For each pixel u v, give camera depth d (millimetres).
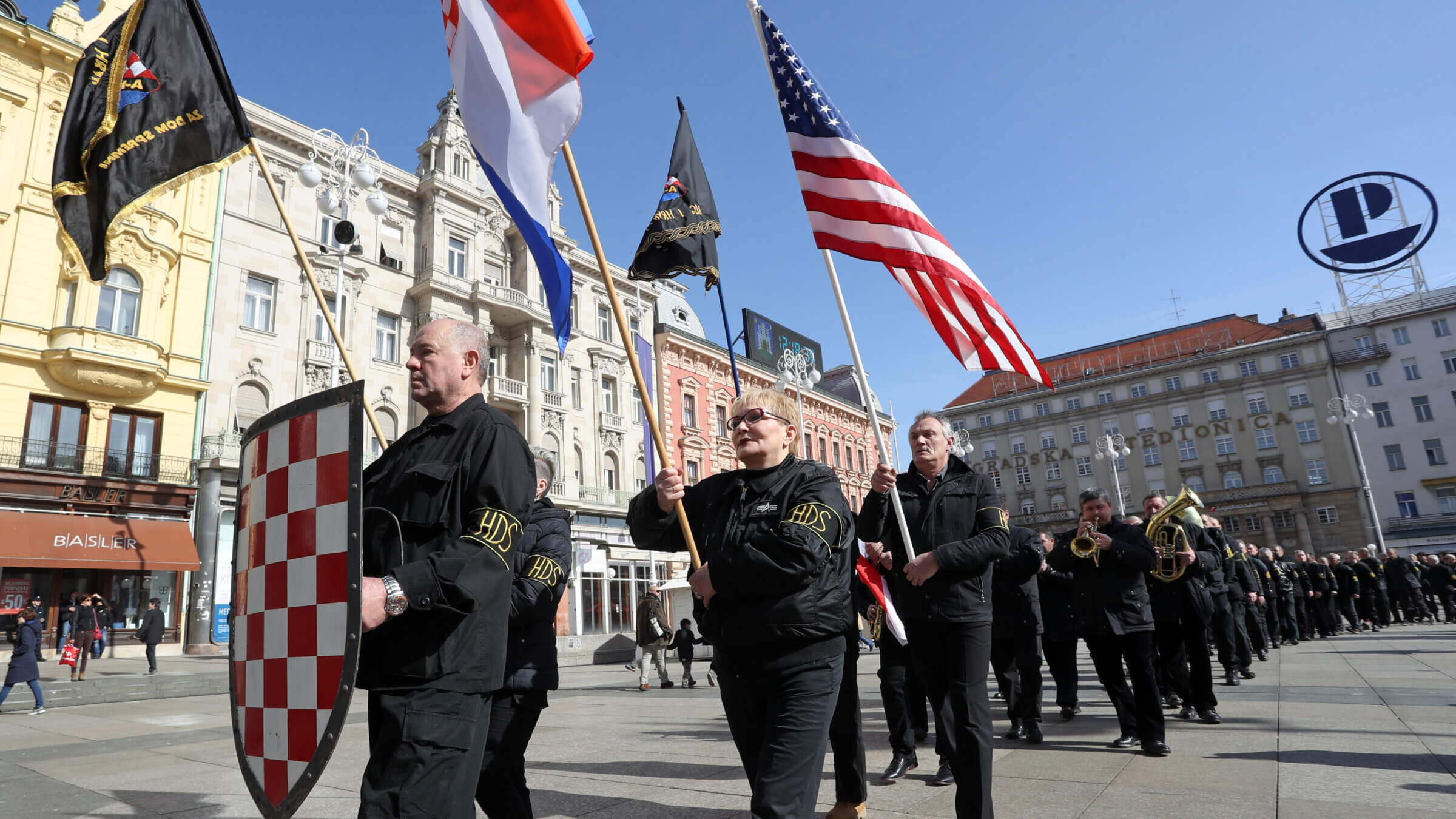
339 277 14859
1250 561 12484
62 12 21688
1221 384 62750
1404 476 55969
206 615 21312
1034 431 69625
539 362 29906
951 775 4648
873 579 3602
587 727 7652
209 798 4848
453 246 28953
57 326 20344
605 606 30469
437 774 1992
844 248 4434
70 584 19859
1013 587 5848
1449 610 21891
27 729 9203
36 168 20703
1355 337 58875
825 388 54438
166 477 21438
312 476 2344
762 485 2795
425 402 2545
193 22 6172
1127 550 5219
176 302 22172
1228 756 4879
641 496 3023
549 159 3488
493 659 2186
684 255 6145
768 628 2443
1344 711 6465
